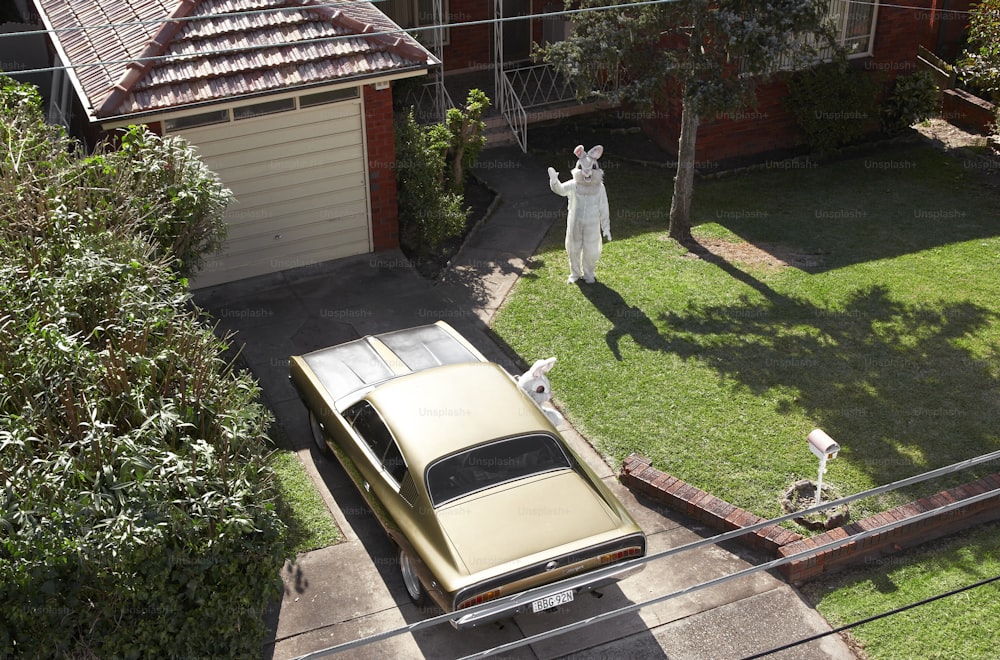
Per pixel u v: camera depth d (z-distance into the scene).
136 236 8.92
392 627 8.02
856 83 16.81
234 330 12.34
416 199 13.94
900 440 10.14
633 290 13.23
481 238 14.87
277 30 12.40
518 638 7.89
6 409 6.73
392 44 12.55
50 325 6.90
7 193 8.58
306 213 13.47
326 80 12.09
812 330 12.16
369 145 13.31
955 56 20.67
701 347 11.86
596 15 13.27
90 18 13.48
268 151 12.78
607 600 8.26
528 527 7.55
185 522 6.02
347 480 9.77
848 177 16.69
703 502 9.15
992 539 8.83
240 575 6.50
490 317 12.66
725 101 12.66
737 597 8.27
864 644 7.75
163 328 7.53
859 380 11.13
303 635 7.93
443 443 8.07
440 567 7.30
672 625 7.99
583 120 18.47
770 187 16.39
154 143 10.68
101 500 5.86
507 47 20.09
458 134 14.86
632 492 9.60
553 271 13.80
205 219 10.78
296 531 9.03
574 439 10.34
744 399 10.86
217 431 6.98
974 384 11.02
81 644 6.06
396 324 12.50
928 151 17.59
